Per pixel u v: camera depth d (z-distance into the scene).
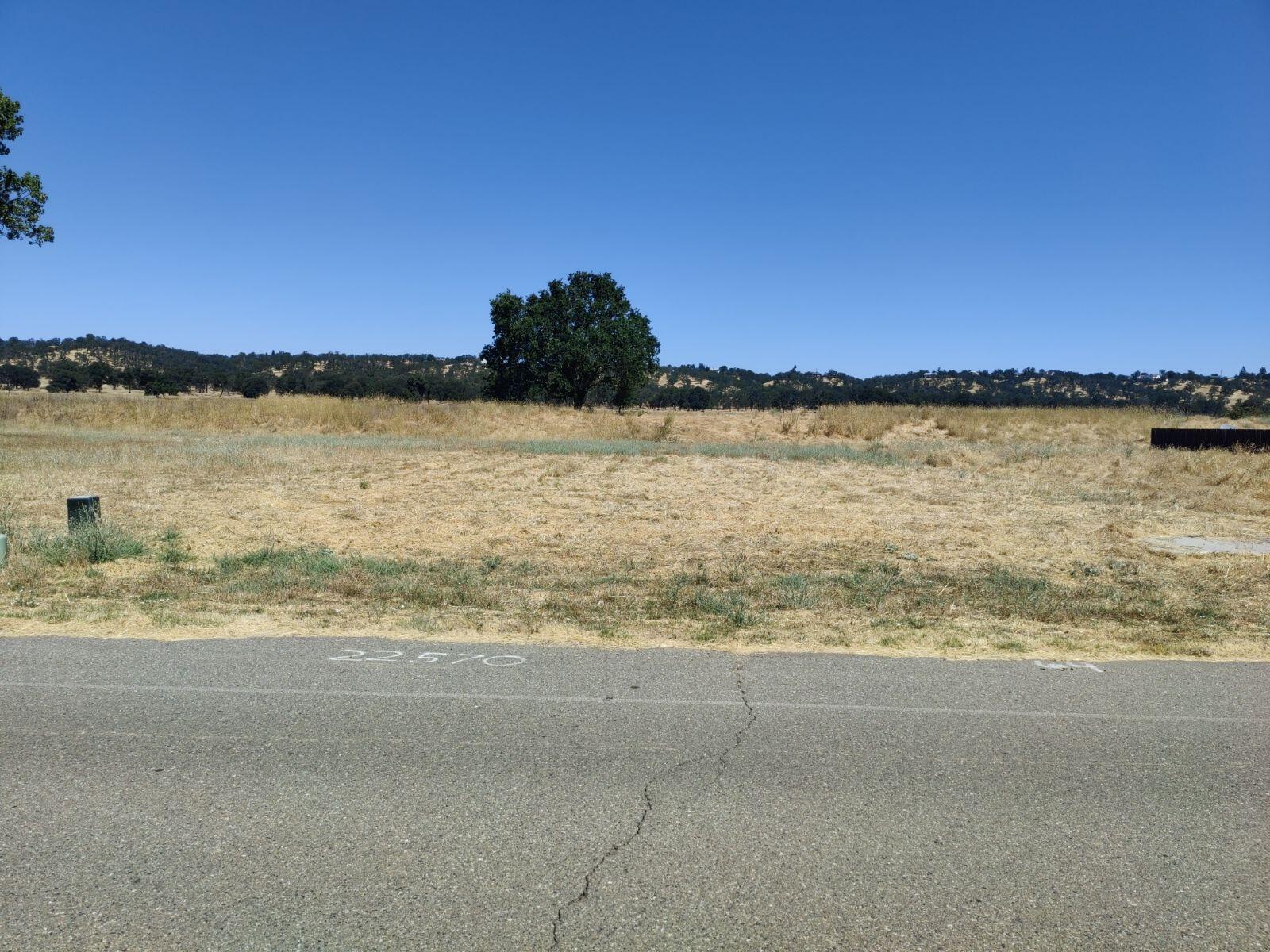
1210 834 3.82
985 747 4.77
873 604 8.32
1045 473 20.78
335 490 16.27
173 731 4.86
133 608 7.74
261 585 8.77
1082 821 3.92
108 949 2.92
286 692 5.55
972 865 3.53
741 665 6.24
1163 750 4.75
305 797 4.06
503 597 8.28
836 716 5.23
